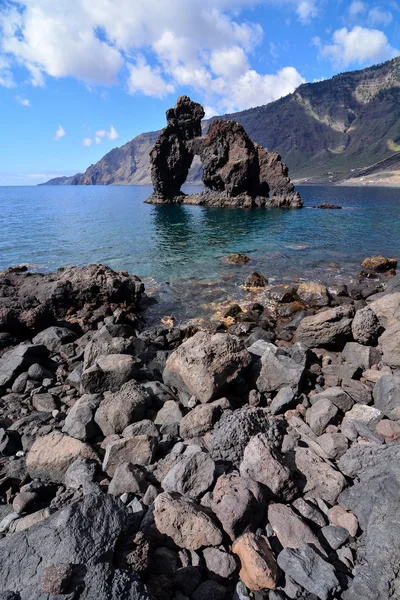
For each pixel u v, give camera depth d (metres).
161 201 89.94
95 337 11.70
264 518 4.64
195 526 4.14
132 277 19.58
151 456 5.84
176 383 8.42
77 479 5.43
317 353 10.48
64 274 17.69
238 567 3.92
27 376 9.75
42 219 55.06
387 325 10.93
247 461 5.21
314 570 3.72
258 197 76.88
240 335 13.85
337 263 25.02
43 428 7.11
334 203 81.62
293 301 17.23
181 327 14.14
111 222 51.62
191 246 32.69
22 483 5.81
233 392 8.26
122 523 4.03
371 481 4.75
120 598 3.14
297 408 7.53
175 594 3.63
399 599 3.41
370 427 6.50
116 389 8.58
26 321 13.50
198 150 84.75
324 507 4.85
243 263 25.31
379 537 3.97
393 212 58.09
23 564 3.54
